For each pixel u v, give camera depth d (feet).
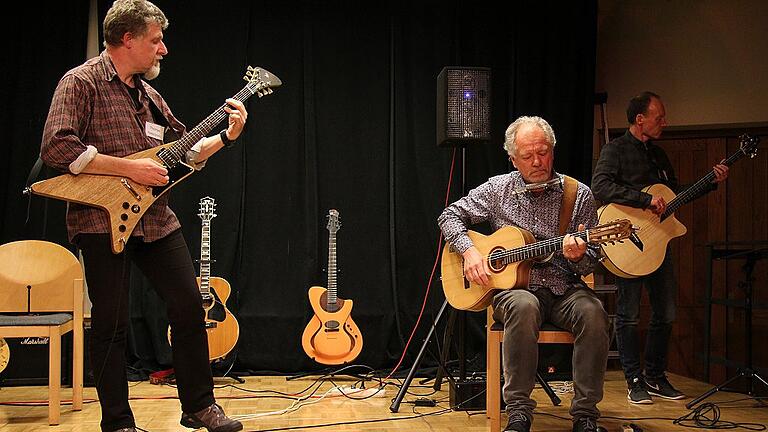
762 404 12.09
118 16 7.99
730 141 17.85
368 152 16.26
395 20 16.34
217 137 8.89
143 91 8.57
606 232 8.64
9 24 15.17
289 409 11.48
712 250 14.23
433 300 16.02
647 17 17.66
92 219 8.01
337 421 10.53
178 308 8.33
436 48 16.43
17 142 14.99
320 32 16.21
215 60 15.75
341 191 16.16
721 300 13.85
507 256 9.46
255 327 15.58
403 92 16.33
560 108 16.65
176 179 8.37
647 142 13.23
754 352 17.48
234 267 15.69
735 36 17.34
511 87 16.58
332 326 14.85
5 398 12.73
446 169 16.22
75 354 11.41
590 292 9.40
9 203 14.90
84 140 8.07
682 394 12.56
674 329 17.76
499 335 9.47
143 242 8.28
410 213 16.28
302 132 16.07
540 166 9.71
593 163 17.54
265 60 16.01
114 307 8.05
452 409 11.40
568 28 16.80
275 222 15.92
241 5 15.89
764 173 17.69
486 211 10.37
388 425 10.26
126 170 7.93
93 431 9.99
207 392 8.47
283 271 15.87
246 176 15.93
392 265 16.03
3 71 15.11
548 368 15.43
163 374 14.33
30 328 10.39
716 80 17.35
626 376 12.45
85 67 8.12
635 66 17.65
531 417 8.68
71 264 11.54
